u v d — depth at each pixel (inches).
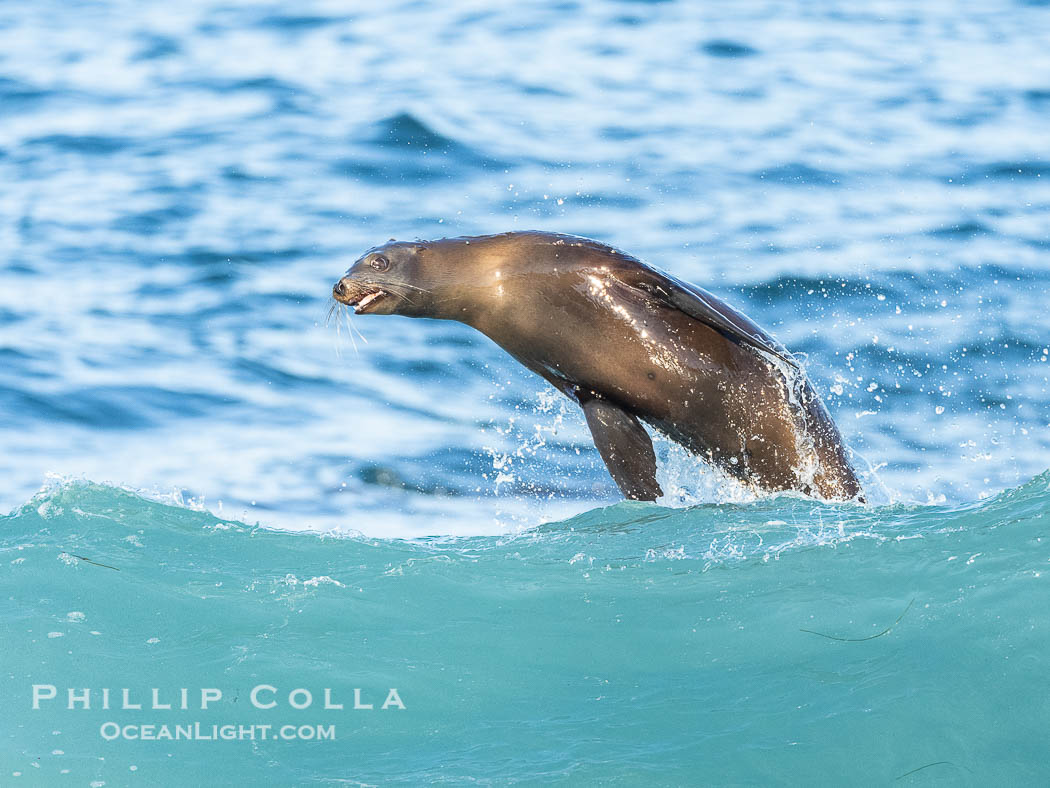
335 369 1930.4
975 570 959.0
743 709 848.3
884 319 2020.2
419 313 1366.9
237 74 3235.7
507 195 2496.3
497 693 895.7
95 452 1686.8
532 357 1374.3
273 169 2657.5
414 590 1040.2
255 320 2069.4
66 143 2834.6
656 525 1190.9
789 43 3368.6
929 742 794.2
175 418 1784.0
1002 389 1845.5
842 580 993.5
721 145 2728.8
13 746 833.5
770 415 1331.2
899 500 1536.7
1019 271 2162.9
